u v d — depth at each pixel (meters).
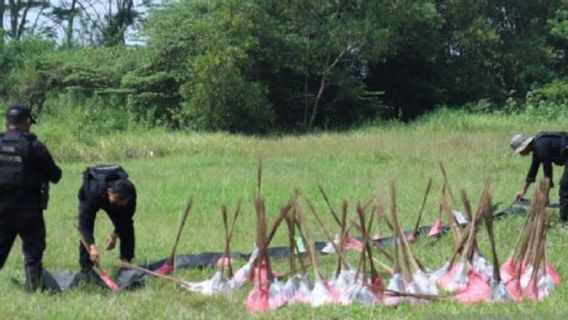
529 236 7.58
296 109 36.56
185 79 33.44
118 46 38.75
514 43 41.38
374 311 6.73
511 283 7.36
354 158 20.17
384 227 10.40
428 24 37.28
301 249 9.29
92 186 7.95
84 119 29.09
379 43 34.50
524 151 10.34
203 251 9.73
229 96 31.47
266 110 32.41
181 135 26.09
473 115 34.22
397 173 16.94
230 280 7.74
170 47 33.53
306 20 34.31
